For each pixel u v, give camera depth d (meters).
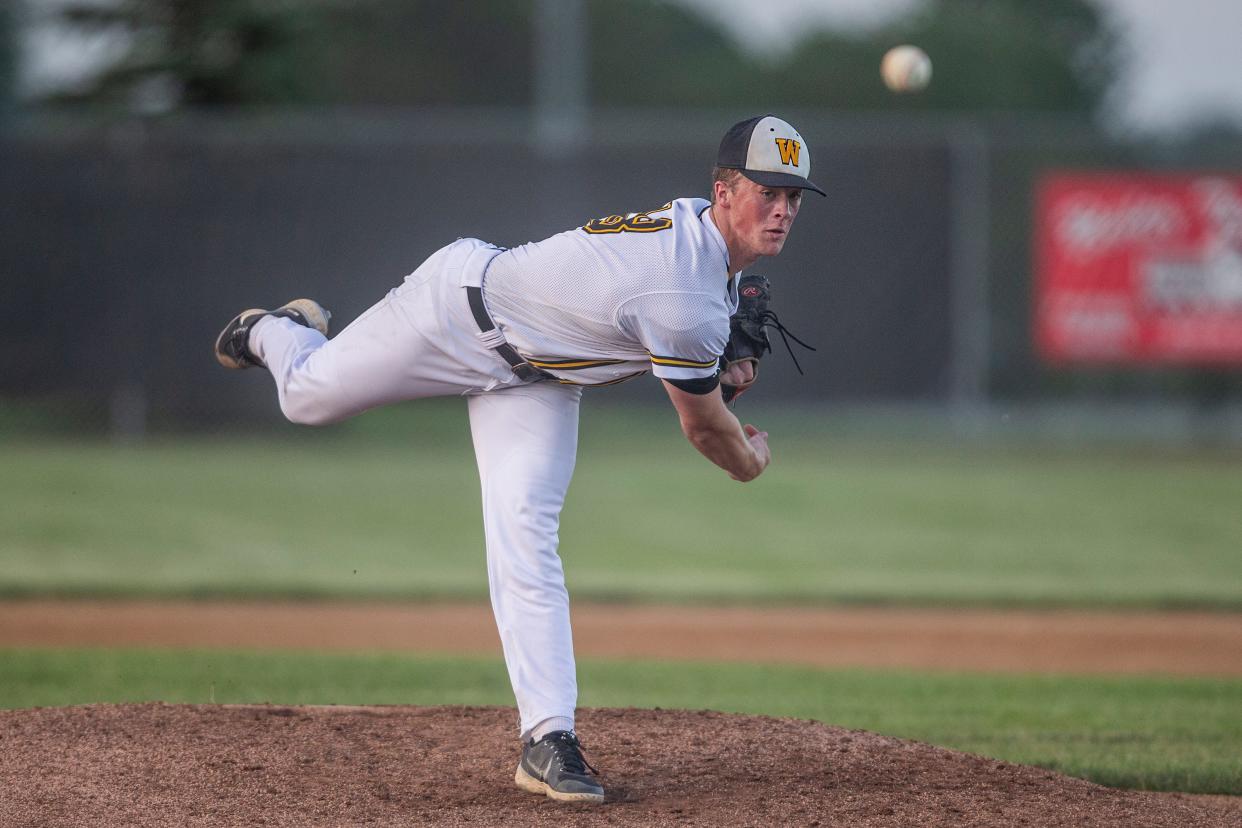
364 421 65.56
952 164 58.44
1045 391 59.19
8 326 57.22
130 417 58.25
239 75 69.12
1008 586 35.00
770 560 38.59
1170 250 57.31
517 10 121.75
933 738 19.27
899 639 29.78
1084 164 57.72
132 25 68.31
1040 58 120.31
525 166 58.19
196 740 15.77
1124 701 22.62
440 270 14.34
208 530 41.62
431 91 118.62
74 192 57.06
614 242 13.55
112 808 13.66
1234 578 36.25
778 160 13.16
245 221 57.62
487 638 29.56
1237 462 56.34
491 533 14.28
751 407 58.81
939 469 54.75
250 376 58.59
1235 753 18.33
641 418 66.44
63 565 36.31
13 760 14.98
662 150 58.38
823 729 16.78
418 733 16.33
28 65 74.50
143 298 57.62
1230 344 57.53
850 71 119.12
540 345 13.95
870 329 58.84
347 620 31.36
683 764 15.27
